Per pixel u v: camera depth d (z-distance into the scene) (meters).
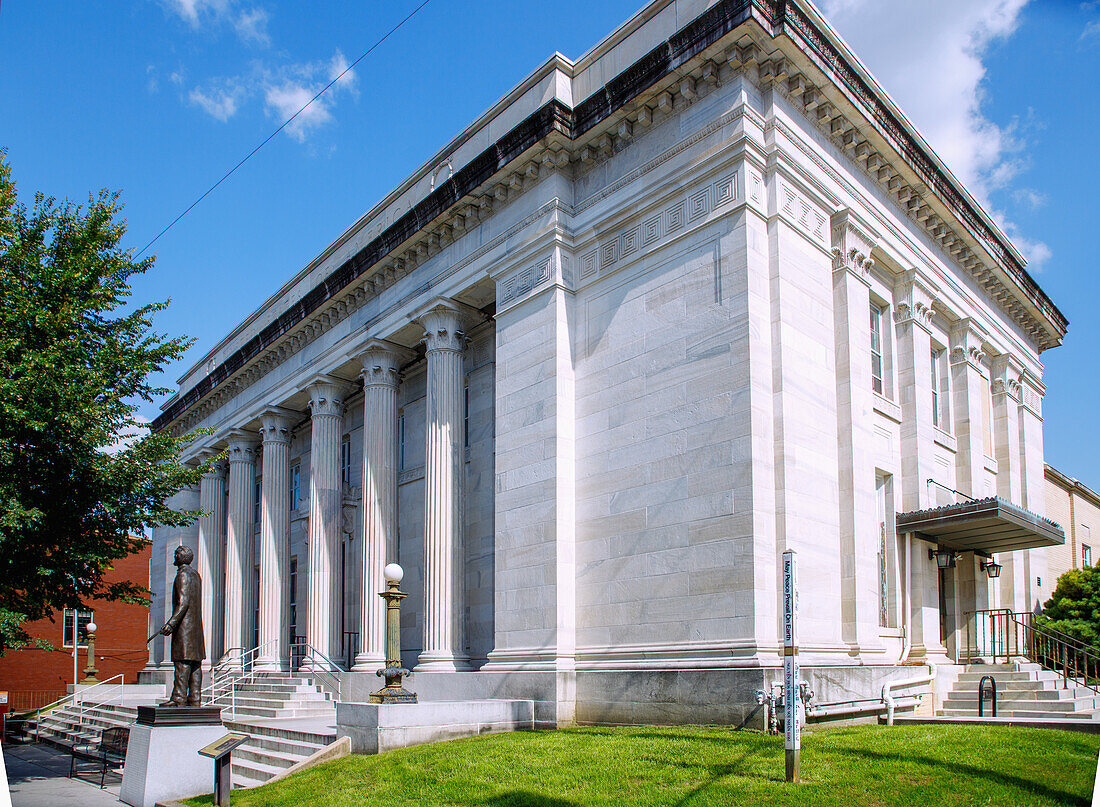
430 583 23.72
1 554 18.89
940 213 25.38
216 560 40.72
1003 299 30.58
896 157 22.80
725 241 18.70
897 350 23.94
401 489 30.52
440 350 25.44
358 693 25.50
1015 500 29.47
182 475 21.84
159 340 21.92
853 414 19.97
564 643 19.86
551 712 19.06
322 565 30.11
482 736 17.72
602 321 21.14
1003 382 29.95
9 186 20.86
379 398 28.38
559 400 21.00
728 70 19.28
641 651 18.47
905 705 18.83
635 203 20.69
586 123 21.45
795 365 18.61
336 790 14.27
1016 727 15.49
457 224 25.03
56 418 18.73
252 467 38.72
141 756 16.80
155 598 47.59
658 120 20.67
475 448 26.86
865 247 21.86
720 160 19.03
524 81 23.77
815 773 12.23
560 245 21.81
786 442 17.88
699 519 18.03
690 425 18.62
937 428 25.61
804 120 20.55
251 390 37.03
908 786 11.41
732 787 11.87
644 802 11.71
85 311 20.91
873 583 19.69
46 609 21.02
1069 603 27.09
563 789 12.74
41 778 21.17
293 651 35.34
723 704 16.38
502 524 21.92
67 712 35.66
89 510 20.30
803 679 16.33
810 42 19.27
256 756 19.22
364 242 30.91
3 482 18.62
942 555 22.88
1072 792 11.05
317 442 31.38
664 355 19.50
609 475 20.19
